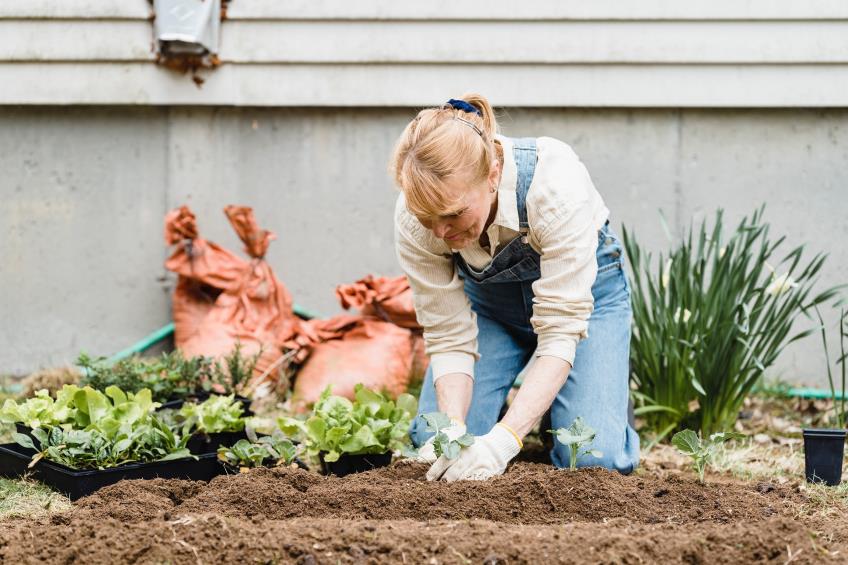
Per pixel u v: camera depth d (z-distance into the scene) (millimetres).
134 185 4660
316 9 4566
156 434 2752
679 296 3670
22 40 4531
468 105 2383
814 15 4508
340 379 4039
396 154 2318
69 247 4664
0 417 2961
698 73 4566
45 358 4684
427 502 2305
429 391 3025
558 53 4582
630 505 2338
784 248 4656
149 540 1992
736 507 2348
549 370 2561
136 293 4684
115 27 4535
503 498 2336
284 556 1950
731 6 4531
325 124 4672
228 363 3840
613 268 2994
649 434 3686
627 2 4551
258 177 4680
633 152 4668
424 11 4570
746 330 3443
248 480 2420
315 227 4703
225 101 4582
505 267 2797
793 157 4641
